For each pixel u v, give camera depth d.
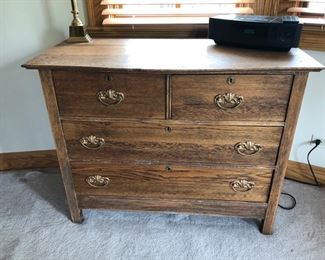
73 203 1.43
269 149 1.20
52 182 1.79
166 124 1.18
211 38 1.32
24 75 1.66
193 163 1.27
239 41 1.25
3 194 1.69
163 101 1.13
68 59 1.14
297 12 1.41
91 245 1.37
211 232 1.43
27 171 1.89
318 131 1.61
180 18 1.52
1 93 1.70
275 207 1.33
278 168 1.23
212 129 1.17
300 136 1.67
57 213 1.55
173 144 1.23
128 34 1.54
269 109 1.11
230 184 1.31
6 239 1.40
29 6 1.50
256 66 1.03
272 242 1.37
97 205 1.44
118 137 1.24
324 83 1.49
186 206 1.39
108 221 1.50
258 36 1.19
